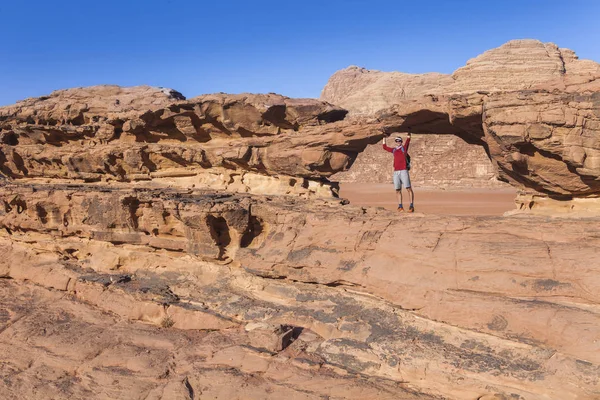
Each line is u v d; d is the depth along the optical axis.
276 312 14.68
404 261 13.10
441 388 10.73
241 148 19.62
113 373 13.68
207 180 21.61
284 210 16.38
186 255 18.95
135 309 16.81
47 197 21.86
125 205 19.52
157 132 22.19
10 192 22.83
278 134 19.42
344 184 101.81
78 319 17.36
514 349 10.54
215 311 15.67
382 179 100.06
